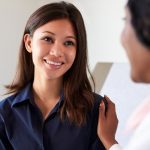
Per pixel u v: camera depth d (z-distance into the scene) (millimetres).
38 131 1109
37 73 1164
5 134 1140
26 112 1146
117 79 1788
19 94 1194
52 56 1073
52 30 1060
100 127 1076
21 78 1231
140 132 529
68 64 1109
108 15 2074
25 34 1167
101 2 2113
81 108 1151
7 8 2289
